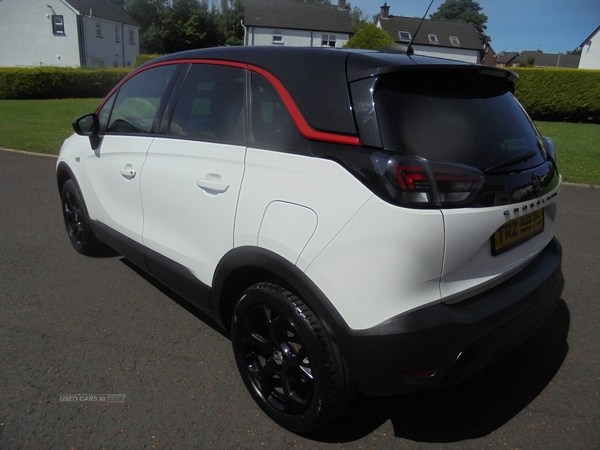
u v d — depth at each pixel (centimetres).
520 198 231
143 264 349
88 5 4303
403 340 203
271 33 4653
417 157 203
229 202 260
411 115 216
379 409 272
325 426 258
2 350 315
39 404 267
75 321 354
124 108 373
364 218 204
